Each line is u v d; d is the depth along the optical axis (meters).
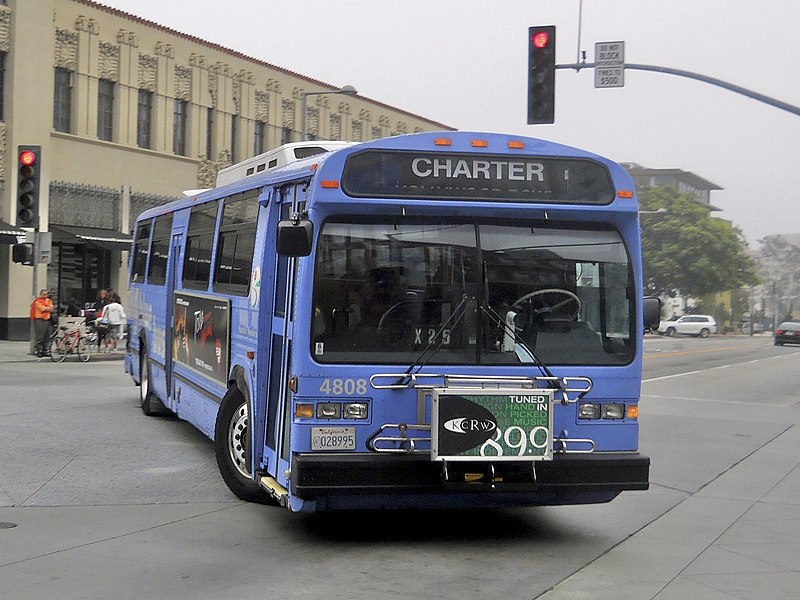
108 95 37.66
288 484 7.95
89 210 36.53
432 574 7.22
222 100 43.03
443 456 7.49
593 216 8.12
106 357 28.70
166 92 40.00
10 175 33.62
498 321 7.86
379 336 7.72
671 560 7.83
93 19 36.53
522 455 7.61
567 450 7.90
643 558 7.88
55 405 16.61
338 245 7.74
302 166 8.41
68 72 35.97
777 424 17.62
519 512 9.55
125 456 11.92
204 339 11.61
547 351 7.95
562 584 7.03
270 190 9.12
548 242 8.05
